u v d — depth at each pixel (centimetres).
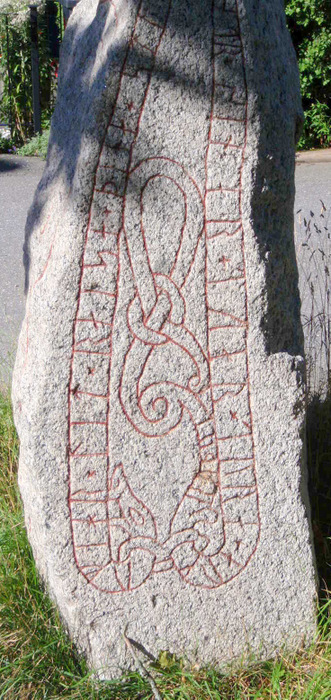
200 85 224
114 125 223
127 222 229
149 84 222
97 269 230
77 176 226
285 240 244
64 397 237
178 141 227
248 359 243
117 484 244
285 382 246
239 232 234
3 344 477
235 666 256
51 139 283
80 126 234
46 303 235
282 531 256
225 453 247
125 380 238
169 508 248
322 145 1133
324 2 1017
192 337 238
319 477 336
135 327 235
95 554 247
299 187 858
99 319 233
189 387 241
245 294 238
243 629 260
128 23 217
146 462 244
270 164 234
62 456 240
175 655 256
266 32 228
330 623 266
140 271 232
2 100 1079
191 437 245
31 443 240
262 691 241
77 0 864
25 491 261
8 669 241
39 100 1045
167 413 242
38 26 1048
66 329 233
